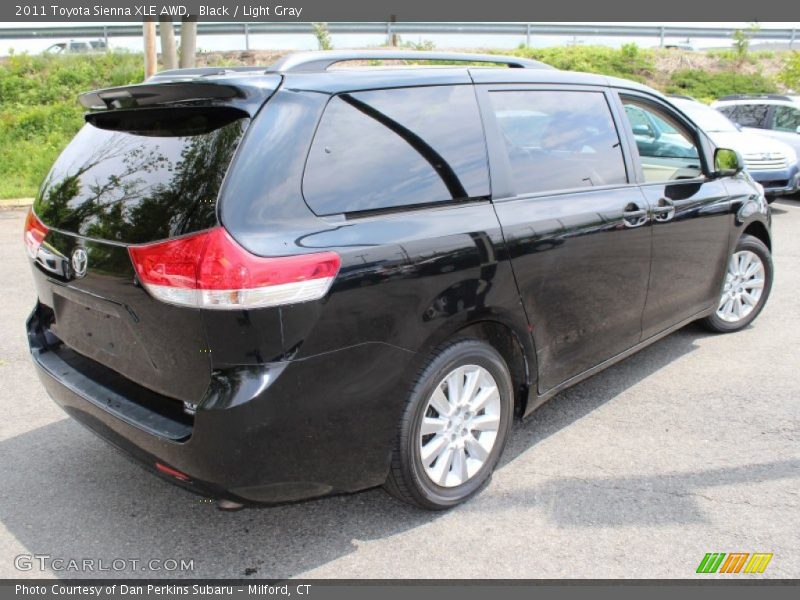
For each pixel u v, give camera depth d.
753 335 5.12
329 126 2.55
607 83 3.81
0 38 15.84
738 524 2.92
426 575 2.64
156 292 2.36
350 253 2.44
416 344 2.65
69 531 2.89
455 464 3.00
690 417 3.86
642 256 3.76
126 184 2.57
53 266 2.79
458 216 2.82
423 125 2.84
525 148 3.22
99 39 16.22
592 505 3.05
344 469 2.59
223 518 2.99
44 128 13.30
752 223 4.97
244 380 2.30
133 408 2.61
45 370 3.02
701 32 22.33
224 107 2.44
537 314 3.16
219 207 2.28
